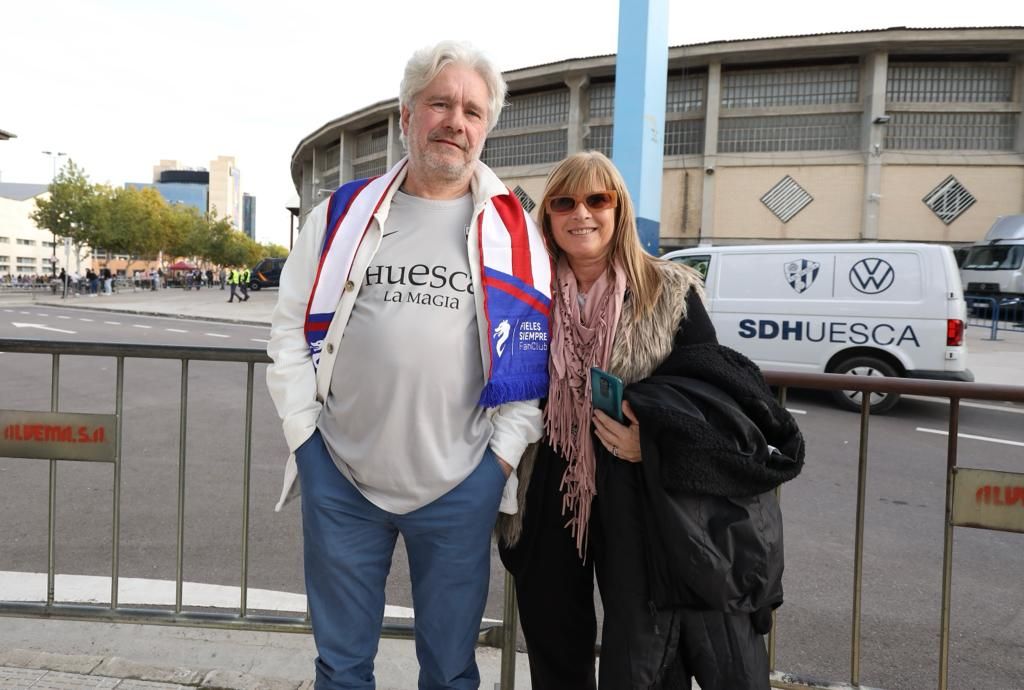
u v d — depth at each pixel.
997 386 1.99
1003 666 2.72
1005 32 23.92
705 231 27.39
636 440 1.58
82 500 4.36
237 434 6.23
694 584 1.47
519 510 1.88
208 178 198.25
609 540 1.64
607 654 1.61
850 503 4.71
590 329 1.76
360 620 1.78
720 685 1.52
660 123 9.86
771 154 26.77
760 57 26.33
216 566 3.45
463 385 1.70
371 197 1.76
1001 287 20.30
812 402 8.20
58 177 40.12
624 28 9.46
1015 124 25.20
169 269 80.62
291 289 1.81
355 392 1.69
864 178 25.67
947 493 2.06
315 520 1.74
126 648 2.50
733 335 8.46
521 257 1.77
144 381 9.07
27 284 53.62
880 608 3.21
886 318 7.64
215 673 2.26
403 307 1.67
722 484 1.45
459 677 1.83
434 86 1.69
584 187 1.71
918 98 25.70
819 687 2.22
